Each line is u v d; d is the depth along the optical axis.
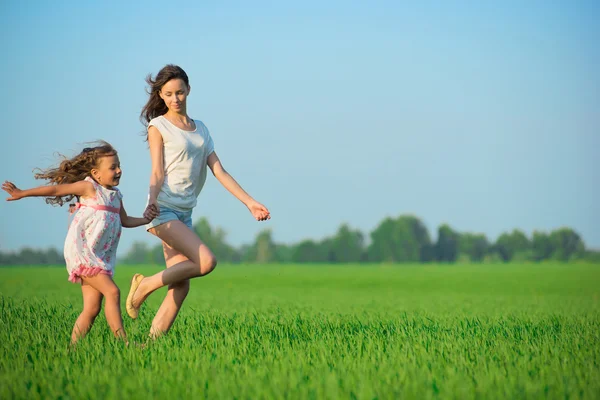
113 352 9.66
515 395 7.10
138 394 7.04
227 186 11.92
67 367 8.39
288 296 36.16
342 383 7.40
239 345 10.34
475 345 10.83
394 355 9.48
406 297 36.28
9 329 12.08
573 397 6.93
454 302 30.12
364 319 17.30
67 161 10.84
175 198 11.41
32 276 58.03
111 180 10.93
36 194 10.41
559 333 12.83
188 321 14.13
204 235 182.62
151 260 169.88
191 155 11.52
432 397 6.98
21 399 7.03
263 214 11.71
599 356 9.70
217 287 50.88
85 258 10.50
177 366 8.35
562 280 66.81
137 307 11.62
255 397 6.93
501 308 24.42
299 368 8.32
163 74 11.49
